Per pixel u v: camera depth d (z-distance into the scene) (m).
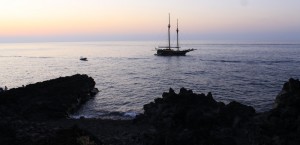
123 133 42.16
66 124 48.84
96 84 103.44
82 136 31.31
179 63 181.88
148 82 107.25
